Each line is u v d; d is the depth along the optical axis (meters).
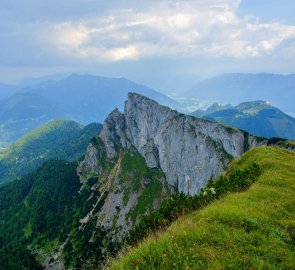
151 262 12.77
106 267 13.87
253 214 18.42
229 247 14.03
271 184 27.94
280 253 14.30
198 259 12.84
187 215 19.94
